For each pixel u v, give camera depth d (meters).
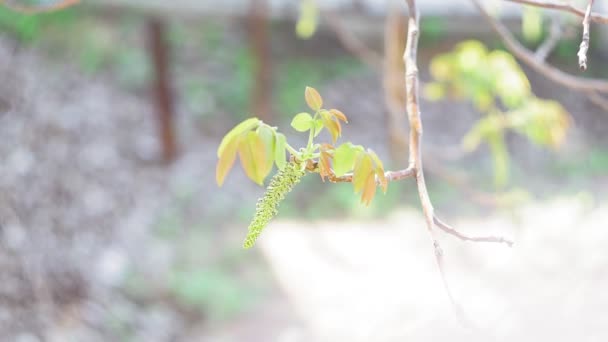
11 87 6.94
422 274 5.12
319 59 9.55
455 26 6.09
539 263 3.91
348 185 6.88
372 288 5.09
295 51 9.62
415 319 4.07
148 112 7.97
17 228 5.19
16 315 4.47
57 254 5.20
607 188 6.92
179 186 6.88
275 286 5.35
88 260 5.36
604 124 8.66
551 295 3.25
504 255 4.40
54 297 4.80
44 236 5.29
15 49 7.63
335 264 5.60
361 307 4.84
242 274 5.52
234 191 6.90
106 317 4.86
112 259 5.50
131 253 5.67
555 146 2.98
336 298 5.09
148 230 6.07
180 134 7.94
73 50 8.23
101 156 6.81
